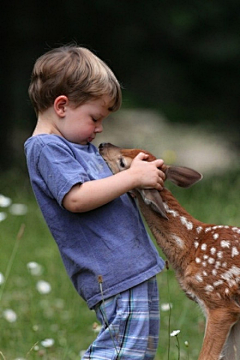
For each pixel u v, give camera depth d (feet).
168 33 79.61
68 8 78.48
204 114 85.66
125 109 87.25
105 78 24.21
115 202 24.08
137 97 84.79
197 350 32.32
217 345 25.46
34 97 24.72
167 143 87.15
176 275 26.71
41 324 34.58
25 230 49.70
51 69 24.07
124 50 82.48
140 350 23.45
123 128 87.51
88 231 23.66
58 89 23.94
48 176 23.27
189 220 26.61
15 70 79.51
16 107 80.02
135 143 81.20
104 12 79.36
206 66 82.17
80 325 35.14
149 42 81.87
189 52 80.89
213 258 25.75
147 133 86.28
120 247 23.65
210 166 84.17
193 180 25.90
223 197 54.39
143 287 23.76
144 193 24.54
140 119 88.58
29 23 78.43
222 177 69.15
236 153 86.84
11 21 78.13
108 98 24.30
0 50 78.59
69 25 80.12
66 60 24.08
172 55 82.58
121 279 23.50
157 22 79.30
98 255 23.58
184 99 85.51
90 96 23.93
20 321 34.60
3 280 29.63
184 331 34.27
